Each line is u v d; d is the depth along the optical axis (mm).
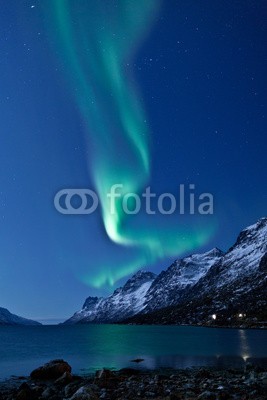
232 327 197625
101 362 52156
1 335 165875
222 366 44156
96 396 23641
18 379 36469
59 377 35312
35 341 113125
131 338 117688
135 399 24281
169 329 195875
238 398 23172
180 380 31703
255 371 36312
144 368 43656
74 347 84250
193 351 66812
